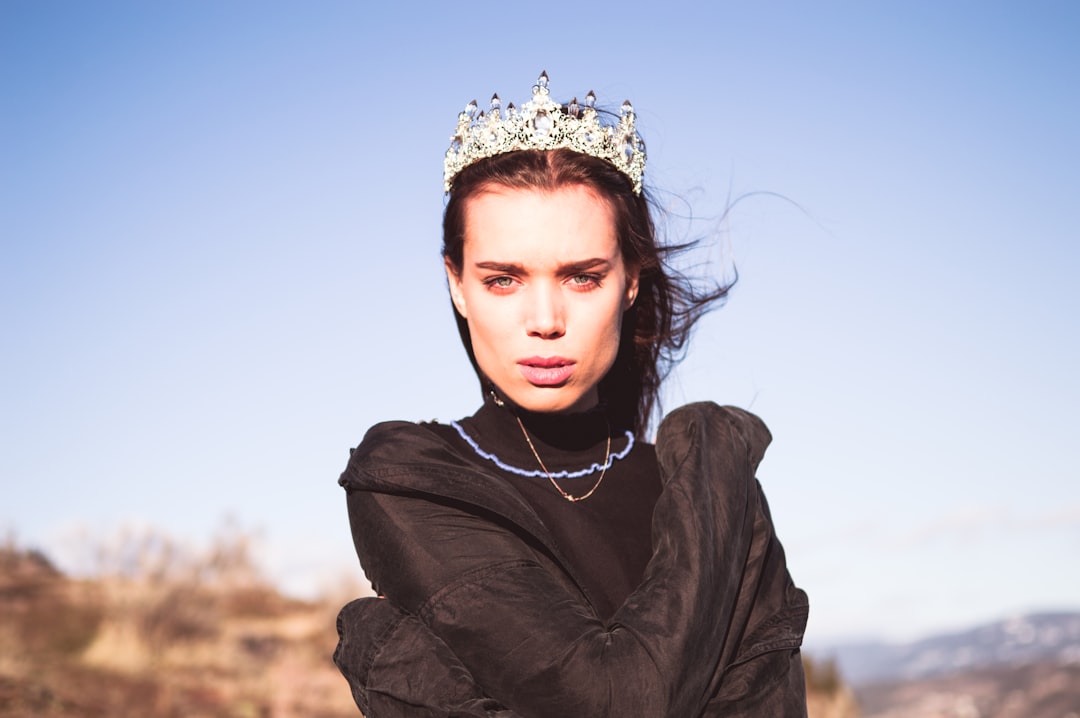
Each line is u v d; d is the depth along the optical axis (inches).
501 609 61.7
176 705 526.9
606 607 68.3
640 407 85.4
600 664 58.7
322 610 846.5
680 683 59.5
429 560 64.7
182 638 690.8
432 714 60.6
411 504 66.8
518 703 60.2
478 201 68.4
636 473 75.5
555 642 60.0
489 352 69.6
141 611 686.5
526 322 67.8
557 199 67.5
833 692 858.1
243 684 602.5
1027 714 3371.1
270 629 776.9
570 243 67.4
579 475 73.5
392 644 63.9
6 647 579.2
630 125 73.5
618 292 69.8
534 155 68.3
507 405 74.7
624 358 83.4
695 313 84.7
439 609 63.3
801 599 73.3
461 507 66.4
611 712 58.2
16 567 866.8
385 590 66.9
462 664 62.3
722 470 69.2
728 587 65.0
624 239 70.5
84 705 487.5
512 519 65.2
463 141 71.5
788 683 68.7
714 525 65.6
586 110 70.4
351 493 70.0
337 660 68.2
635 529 72.2
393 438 69.9
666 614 60.6
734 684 66.5
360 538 68.6
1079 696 3415.4
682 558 62.7
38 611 687.7
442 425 77.0
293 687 608.4
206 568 803.4
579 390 69.4
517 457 73.6
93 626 655.1
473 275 69.3
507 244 67.4
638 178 73.5
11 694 476.7
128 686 551.2
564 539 70.2
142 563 745.0
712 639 62.4
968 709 3535.9
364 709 65.8
